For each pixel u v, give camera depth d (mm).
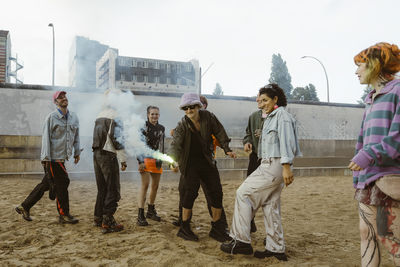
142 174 4363
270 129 3086
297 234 4266
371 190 2068
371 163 1986
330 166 12133
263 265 2938
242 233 3154
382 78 2148
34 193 4293
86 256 3076
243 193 3186
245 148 3854
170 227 4301
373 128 2062
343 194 7672
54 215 4773
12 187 7352
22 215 4605
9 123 13391
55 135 4160
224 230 3832
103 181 4078
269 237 3119
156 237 3650
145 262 2910
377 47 2117
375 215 2111
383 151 1908
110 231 3875
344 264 3117
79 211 5148
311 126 17406
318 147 12906
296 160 11773
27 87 13539
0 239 3592
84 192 7160
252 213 3238
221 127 3713
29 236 3637
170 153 3668
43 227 4070
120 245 3404
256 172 3174
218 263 2912
